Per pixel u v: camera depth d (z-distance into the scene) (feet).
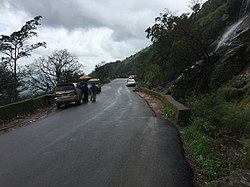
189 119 46.14
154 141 34.81
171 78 115.55
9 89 134.82
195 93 75.72
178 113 46.39
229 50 77.87
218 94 57.11
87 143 34.35
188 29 87.61
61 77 178.70
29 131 44.45
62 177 23.47
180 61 94.94
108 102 86.99
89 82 133.39
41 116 62.49
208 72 78.89
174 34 94.48
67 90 79.92
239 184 20.49
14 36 143.84
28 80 166.40
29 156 30.01
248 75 61.87
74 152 30.60
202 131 39.19
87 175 23.66
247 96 51.29
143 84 161.99
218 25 99.14
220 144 33.37
